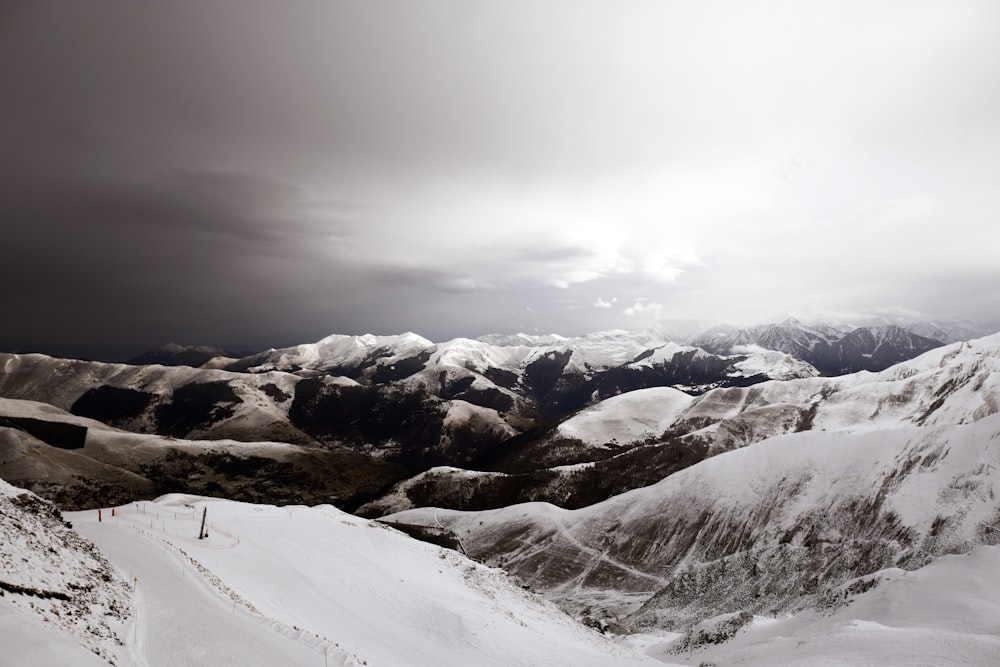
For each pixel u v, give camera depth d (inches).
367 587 1916.8
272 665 882.1
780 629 2313.0
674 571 4254.4
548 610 2576.3
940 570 2185.0
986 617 1732.3
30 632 679.7
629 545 4677.7
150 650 850.1
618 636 3016.7
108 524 1768.0
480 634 1750.7
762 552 3745.1
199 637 930.1
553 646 1894.7
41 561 937.5
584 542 4896.7
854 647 1624.0
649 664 1955.0
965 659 1373.0
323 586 1772.9
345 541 2436.0
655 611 3560.5
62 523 1226.0
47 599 824.3
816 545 3688.5
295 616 1334.9
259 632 1029.2
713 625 2551.7
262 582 1558.8
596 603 4028.1
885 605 2081.7
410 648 1466.5
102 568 1122.0
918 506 3486.7
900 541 3329.2
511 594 2576.3
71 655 671.1
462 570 2581.2
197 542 1820.9
